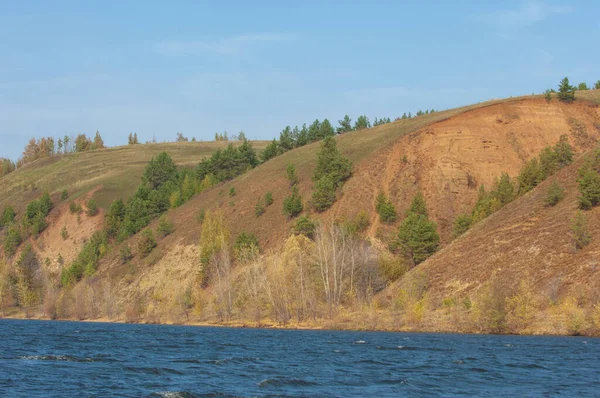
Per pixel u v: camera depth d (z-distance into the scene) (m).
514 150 125.31
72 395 31.23
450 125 128.75
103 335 71.25
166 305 108.25
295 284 86.94
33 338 65.50
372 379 37.00
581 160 96.94
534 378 37.53
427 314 77.12
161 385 34.28
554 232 80.06
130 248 136.62
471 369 41.03
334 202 119.44
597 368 41.50
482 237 88.12
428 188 118.00
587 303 68.19
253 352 51.31
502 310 69.69
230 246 115.00
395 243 99.00
